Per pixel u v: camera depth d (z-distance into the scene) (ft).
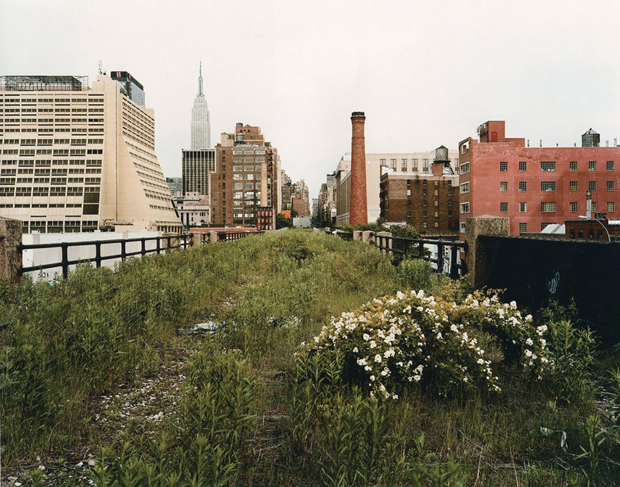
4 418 10.02
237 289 33.24
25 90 536.01
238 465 8.46
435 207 351.67
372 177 380.17
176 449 8.77
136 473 6.73
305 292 23.76
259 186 513.04
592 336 15.25
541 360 13.00
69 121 508.94
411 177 349.41
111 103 513.86
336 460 7.94
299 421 10.21
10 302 18.51
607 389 13.05
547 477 8.92
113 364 13.92
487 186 240.12
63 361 13.10
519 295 20.11
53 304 17.79
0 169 496.23
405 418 9.65
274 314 20.51
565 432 10.36
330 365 11.41
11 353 10.96
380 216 380.99
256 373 13.82
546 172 240.32
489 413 11.60
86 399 12.51
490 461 9.60
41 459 9.63
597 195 239.91
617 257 14.44
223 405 9.18
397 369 12.62
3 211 486.79
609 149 240.12
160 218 587.27
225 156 513.04
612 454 9.75
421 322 13.57
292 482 8.72
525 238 19.53
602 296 15.06
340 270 33.78
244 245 64.03
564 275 16.88
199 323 22.31
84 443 10.38
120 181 524.93
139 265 33.24
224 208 514.27
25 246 21.81
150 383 14.25
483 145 240.12
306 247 55.11
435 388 12.70
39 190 492.13
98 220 486.79
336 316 22.34
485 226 23.43
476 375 12.69
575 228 154.61
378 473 8.52
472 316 14.42
